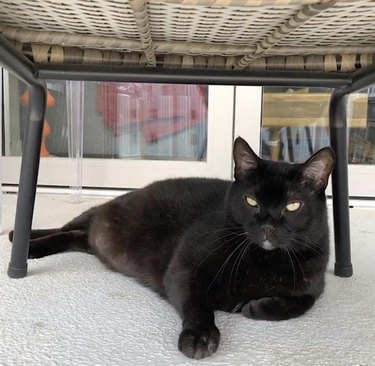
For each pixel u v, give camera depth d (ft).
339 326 2.90
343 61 3.14
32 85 3.21
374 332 2.82
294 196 3.12
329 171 3.22
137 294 3.37
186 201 3.81
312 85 3.28
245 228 3.19
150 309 3.10
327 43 2.99
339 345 2.64
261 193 3.15
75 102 6.66
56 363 2.39
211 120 7.03
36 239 4.15
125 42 2.91
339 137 3.69
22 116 7.20
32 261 3.98
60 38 2.86
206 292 3.02
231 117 7.00
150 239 3.68
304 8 2.13
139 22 2.34
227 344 2.64
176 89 7.25
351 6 2.24
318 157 3.14
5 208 6.08
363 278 3.81
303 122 7.19
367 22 2.52
